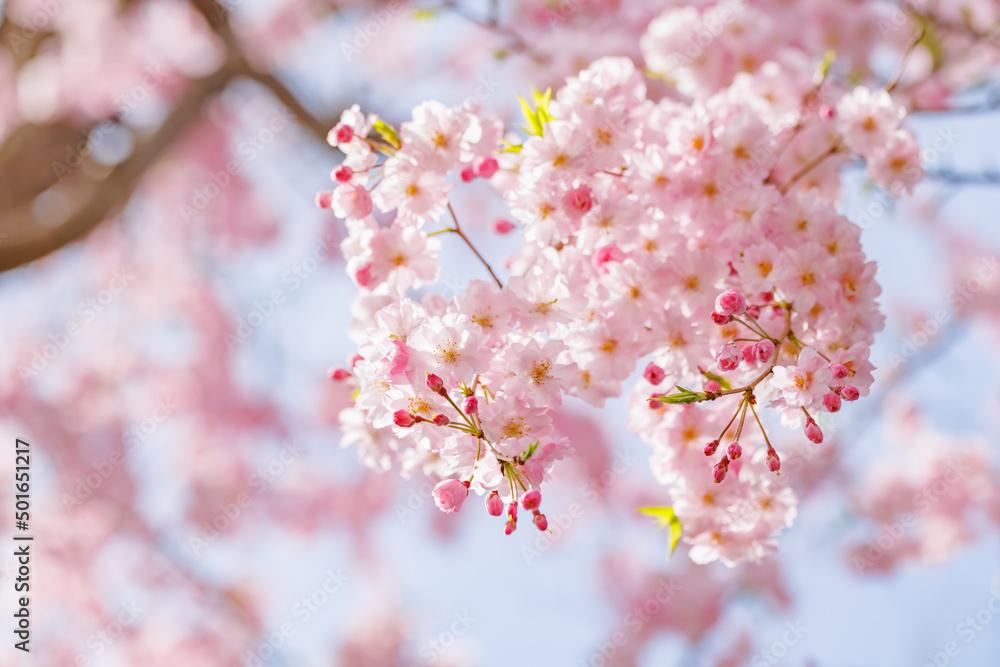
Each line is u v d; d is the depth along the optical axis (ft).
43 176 18.61
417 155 6.74
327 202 7.08
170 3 20.90
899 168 8.13
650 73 10.53
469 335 5.78
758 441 6.95
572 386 6.31
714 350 6.70
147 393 24.97
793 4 12.93
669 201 6.88
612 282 6.72
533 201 6.73
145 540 23.16
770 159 7.04
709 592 22.79
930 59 12.89
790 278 6.41
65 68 20.13
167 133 17.21
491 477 5.78
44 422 23.11
